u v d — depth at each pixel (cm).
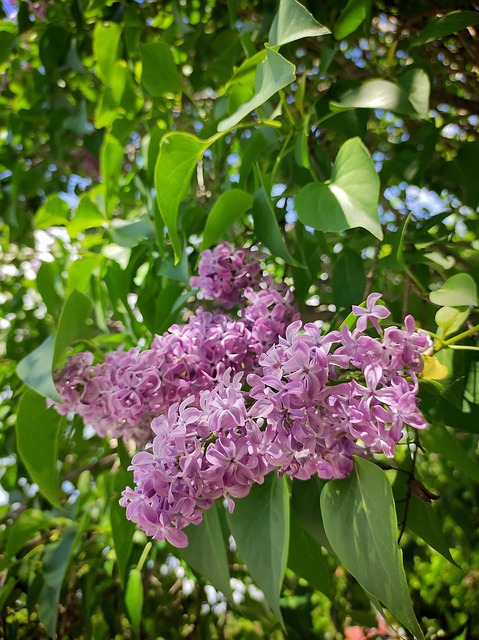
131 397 32
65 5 65
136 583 50
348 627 72
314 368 26
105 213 52
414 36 53
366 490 28
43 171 80
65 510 60
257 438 26
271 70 35
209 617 67
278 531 31
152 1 62
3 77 81
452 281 32
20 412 42
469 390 35
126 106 58
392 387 26
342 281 42
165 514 26
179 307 45
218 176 53
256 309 35
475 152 49
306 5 52
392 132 71
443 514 70
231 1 53
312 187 35
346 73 55
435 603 75
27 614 60
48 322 81
